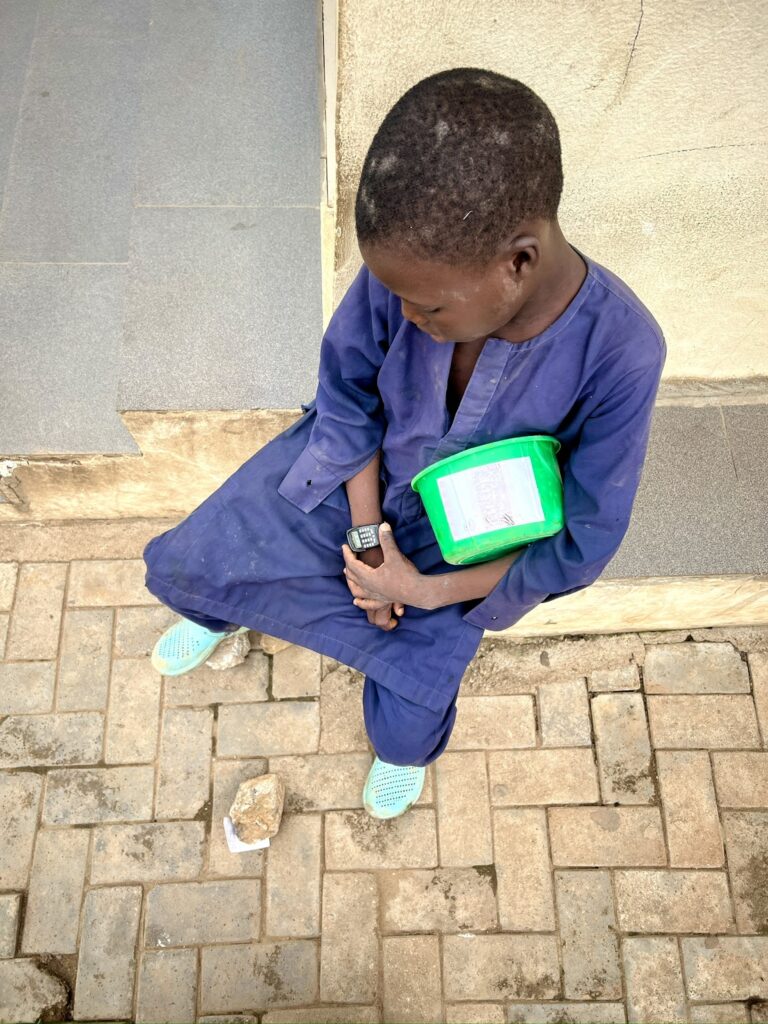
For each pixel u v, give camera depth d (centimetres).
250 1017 207
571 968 213
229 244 241
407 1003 209
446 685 165
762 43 143
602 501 131
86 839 223
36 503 248
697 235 194
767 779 233
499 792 231
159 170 252
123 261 244
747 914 219
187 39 276
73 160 261
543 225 99
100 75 277
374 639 169
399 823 226
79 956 211
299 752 234
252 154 255
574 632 248
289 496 166
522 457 134
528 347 120
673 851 225
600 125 163
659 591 220
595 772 234
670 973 212
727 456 228
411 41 144
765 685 244
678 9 138
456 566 165
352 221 188
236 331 229
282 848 223
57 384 229
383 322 137
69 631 245
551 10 138
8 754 231
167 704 238
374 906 218
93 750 232
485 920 217
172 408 216
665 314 221
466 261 96
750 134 165
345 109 158
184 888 219
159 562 170
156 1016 207
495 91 91
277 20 282
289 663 244
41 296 239
